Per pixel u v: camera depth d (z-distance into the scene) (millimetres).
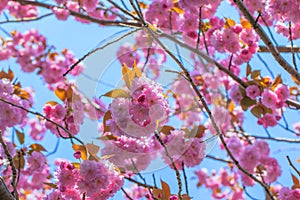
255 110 4223
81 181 2537
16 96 3869
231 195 5832
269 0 3729
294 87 4625
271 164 4434
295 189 3689
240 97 4223
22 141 3910
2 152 3543
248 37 4184
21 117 3811
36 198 4750
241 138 4953
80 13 4816
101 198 2584
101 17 5449
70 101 3885
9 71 4215
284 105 4344
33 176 4711
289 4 3607
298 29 4148
